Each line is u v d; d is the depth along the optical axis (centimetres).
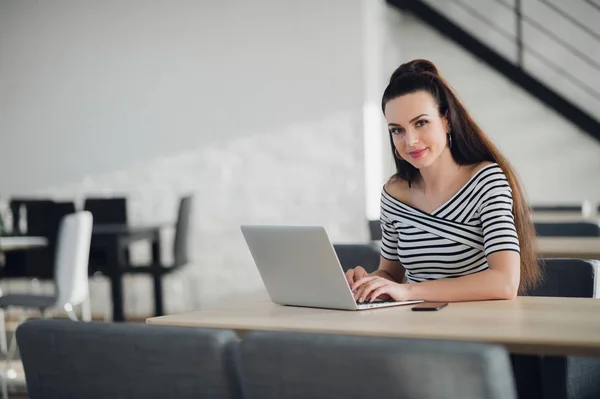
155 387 123
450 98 201
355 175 585
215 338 118
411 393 104
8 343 531
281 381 112
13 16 665
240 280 616
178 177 627
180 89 624
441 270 207
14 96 666
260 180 607
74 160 653
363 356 106
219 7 611
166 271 556
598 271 207
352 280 201
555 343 134
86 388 129
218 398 120
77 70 650
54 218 551
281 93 599
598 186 683
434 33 713
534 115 696
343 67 585
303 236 176
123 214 586
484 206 198
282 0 596
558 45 697
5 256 555
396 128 200
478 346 102
